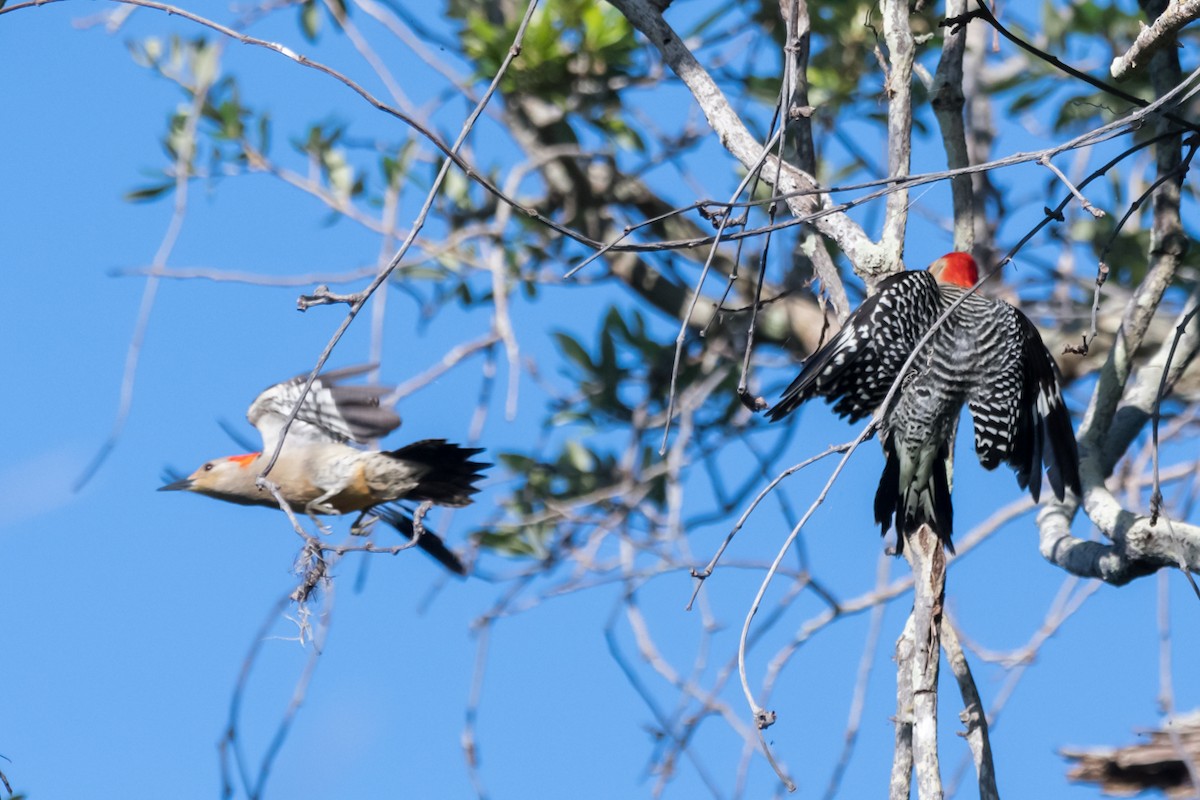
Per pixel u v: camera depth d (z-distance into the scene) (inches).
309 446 418.9
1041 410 366.6
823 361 336.8
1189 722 361.7
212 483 412.8
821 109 560.4
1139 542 350.9
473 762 438.9
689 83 369.1
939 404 346.6
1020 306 573.6
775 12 565.3
